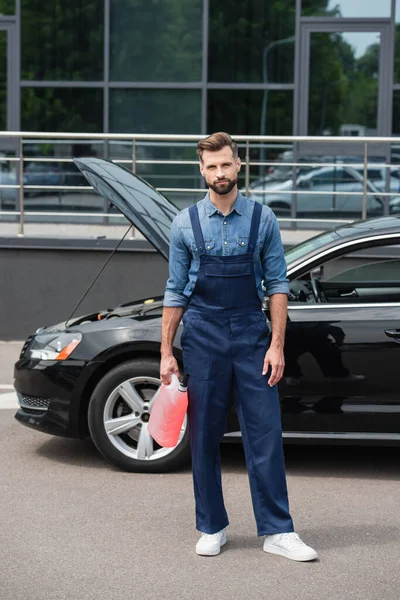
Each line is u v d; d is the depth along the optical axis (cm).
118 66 1384
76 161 681
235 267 475
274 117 1380
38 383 653
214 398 483
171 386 487
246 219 476
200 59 1379
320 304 625
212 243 475
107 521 547
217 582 457
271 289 482
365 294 711
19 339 1144
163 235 642
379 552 498
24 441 731
